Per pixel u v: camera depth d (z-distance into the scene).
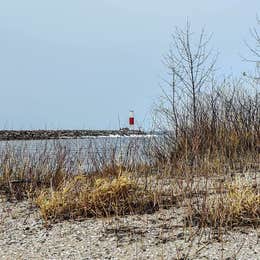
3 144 9.84
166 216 6.70
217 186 7.73
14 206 7.85
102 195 7.24
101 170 9.00
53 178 9.20
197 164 9.02
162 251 5.40
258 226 6.11
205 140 10.42
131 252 5.43
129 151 9.23
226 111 11.15
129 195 7.34
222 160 9.50
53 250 5.68
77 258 5.35
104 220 6.71
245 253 5.23
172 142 10.61
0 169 9.36
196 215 6.55
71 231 6.37
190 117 10.99
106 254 5.43
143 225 6.38
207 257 5.16
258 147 10.48
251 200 6.52
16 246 5.92
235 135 10.51
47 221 6.91
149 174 8.84
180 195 7.55
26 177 9.36
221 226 6.13
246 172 8.88
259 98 11.41
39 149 9.76
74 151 9.52
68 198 7.39
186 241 5.70
